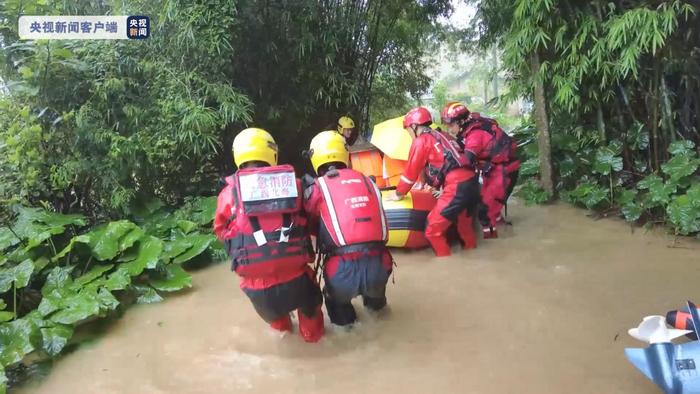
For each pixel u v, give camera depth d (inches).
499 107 267.1
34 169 191.0
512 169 211.0
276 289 127.0
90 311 144.5
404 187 189.9
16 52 196.2
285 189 126.7
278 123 279.6
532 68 234.2
